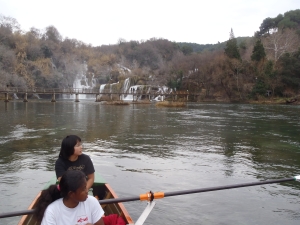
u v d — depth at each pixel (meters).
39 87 65.62
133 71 81.38
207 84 64.81
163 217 5.61
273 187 7.36
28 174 8.23
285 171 8.74
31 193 6.79
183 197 6.62
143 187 7.27
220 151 11.42
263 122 21.80
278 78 57.78
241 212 5.91
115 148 11.84
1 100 52.81
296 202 6.45
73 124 19.61
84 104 45.84
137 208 6.01
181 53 102.31
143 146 12.30
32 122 20.39
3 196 6.57
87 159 4.93
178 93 60.84
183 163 9.55
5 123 19.64
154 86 68.75
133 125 19.47
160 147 12.12
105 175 8.20
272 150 11.66
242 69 61.06
